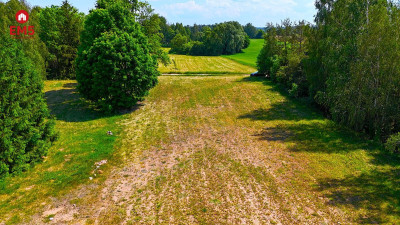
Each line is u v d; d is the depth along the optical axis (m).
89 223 9.95
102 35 25.16
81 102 29.02
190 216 10.36
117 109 26.42
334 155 15.90
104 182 13.06
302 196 11.70
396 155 15.84
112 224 9.90
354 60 19.38
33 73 14.90
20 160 13.33
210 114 25.33
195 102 29.77
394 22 17.45
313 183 12.78
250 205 11.07
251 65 69.94
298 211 10.63
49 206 10.95
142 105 28.56
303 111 25.72
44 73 39.66
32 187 12.33
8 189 12.00
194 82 40.69
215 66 67.62
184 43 115.75
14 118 12.77
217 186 12.60
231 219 10.16
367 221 9.94
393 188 12.17
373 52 17.83
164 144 18.11
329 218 10.16
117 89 24.27
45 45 40.22
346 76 19.55
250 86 36.75
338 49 20.33
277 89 34.72
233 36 104.75
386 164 14.65
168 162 15.33
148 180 13.28
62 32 42.16
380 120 18.50
